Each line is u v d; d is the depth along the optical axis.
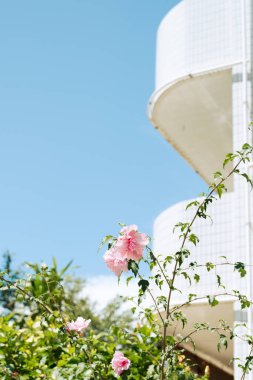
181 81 13.92
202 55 13.71
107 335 6.42
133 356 6.18
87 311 18.84
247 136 12.30
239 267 4.93
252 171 11.95
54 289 7.29
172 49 14.35
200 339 13.81
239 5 13.52
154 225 13.71
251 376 10.12
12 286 5.16
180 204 12.84
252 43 13.09
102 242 4.59
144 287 4.66
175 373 5.09
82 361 5.82
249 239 11.63
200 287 12.01
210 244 12.25
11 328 6.73
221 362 14.62
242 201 11.95
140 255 4.50
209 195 4.96
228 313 12.41
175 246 12.64
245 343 10.70
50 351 6.36
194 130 15.63
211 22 13.81
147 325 6.52
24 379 5.86
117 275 4.54
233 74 13.09
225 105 14.33
